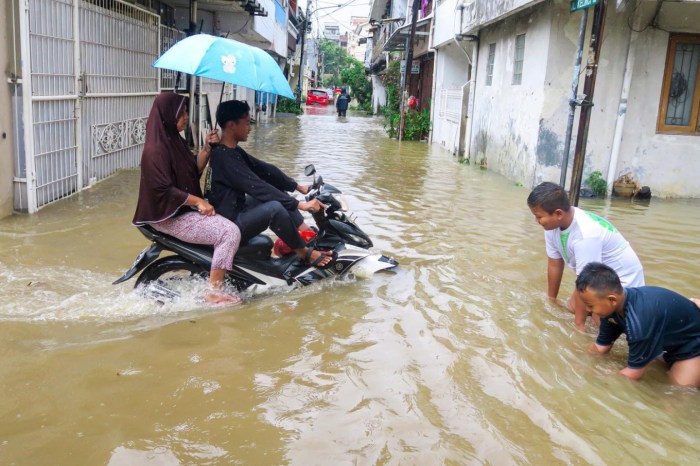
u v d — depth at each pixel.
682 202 9.70
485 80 13.90
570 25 9.60
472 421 2.99
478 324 4.21
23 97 6.41
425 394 3.24
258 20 18.00
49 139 7.07
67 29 7.39
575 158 8.21
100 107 8.62
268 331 3.99
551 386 3.38
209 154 4.79
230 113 4.63
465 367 3.56
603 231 4.05
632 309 3.41
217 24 16.33
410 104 21.47
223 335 3.89
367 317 4.29
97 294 4.48
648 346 3.38
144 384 3.22
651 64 9.72
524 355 3.74
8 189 6.53
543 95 9.87
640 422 3.05
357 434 2.84
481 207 8.48
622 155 10.03
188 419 2.91
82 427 2.80
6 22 6.25
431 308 4.50
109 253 5.50
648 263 5.87
